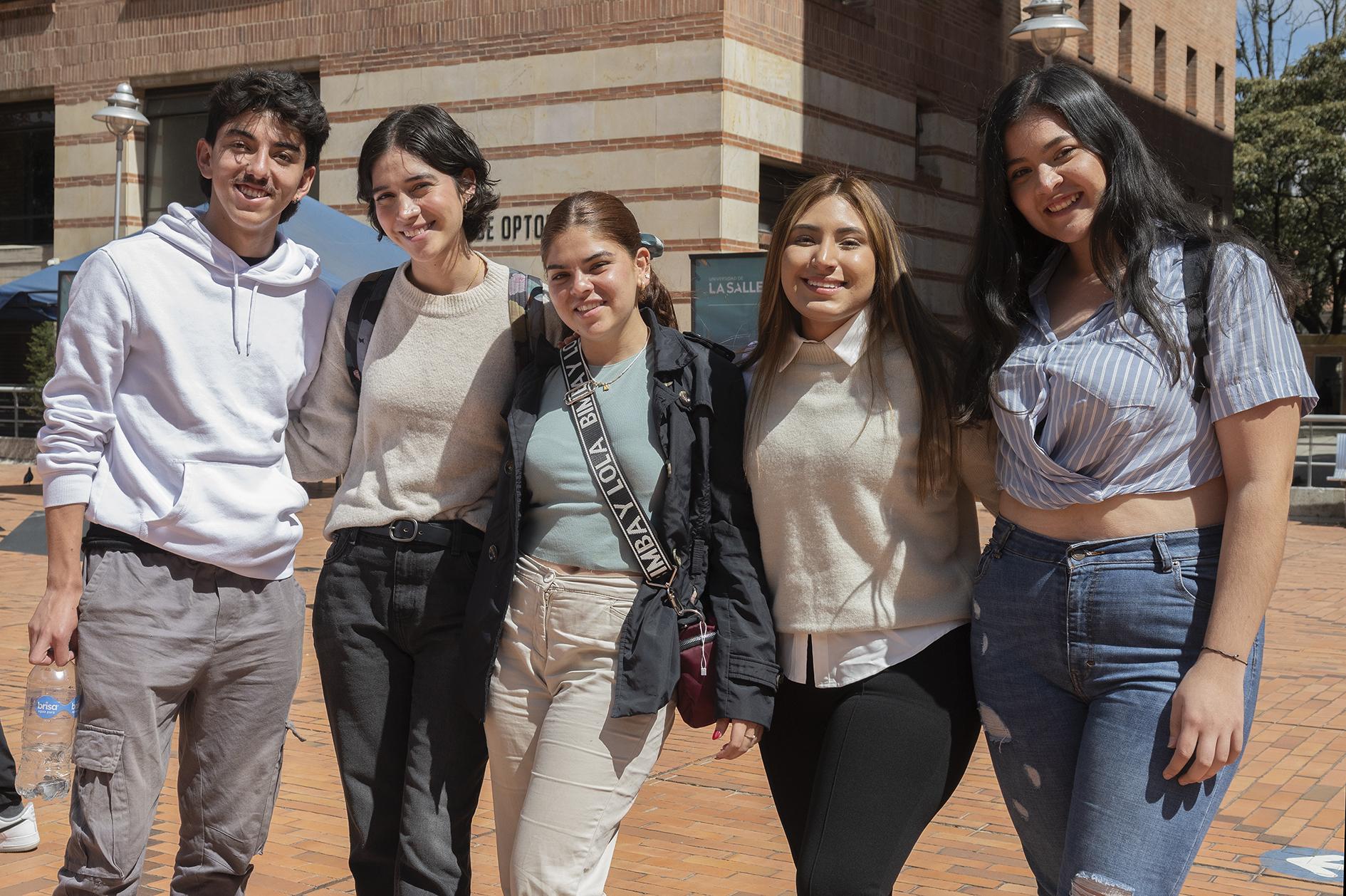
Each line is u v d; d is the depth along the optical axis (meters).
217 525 2.92
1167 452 2.47
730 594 2.89
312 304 3.23
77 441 2.87
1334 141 36.94
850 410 2.84
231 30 18.95
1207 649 2.38
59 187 20.58
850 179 2.88
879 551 2.83
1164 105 27.92
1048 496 2.57
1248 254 2.45
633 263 3.02
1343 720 6.60
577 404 3.00
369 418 3.18
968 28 20.77
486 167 3.24
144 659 2.88
